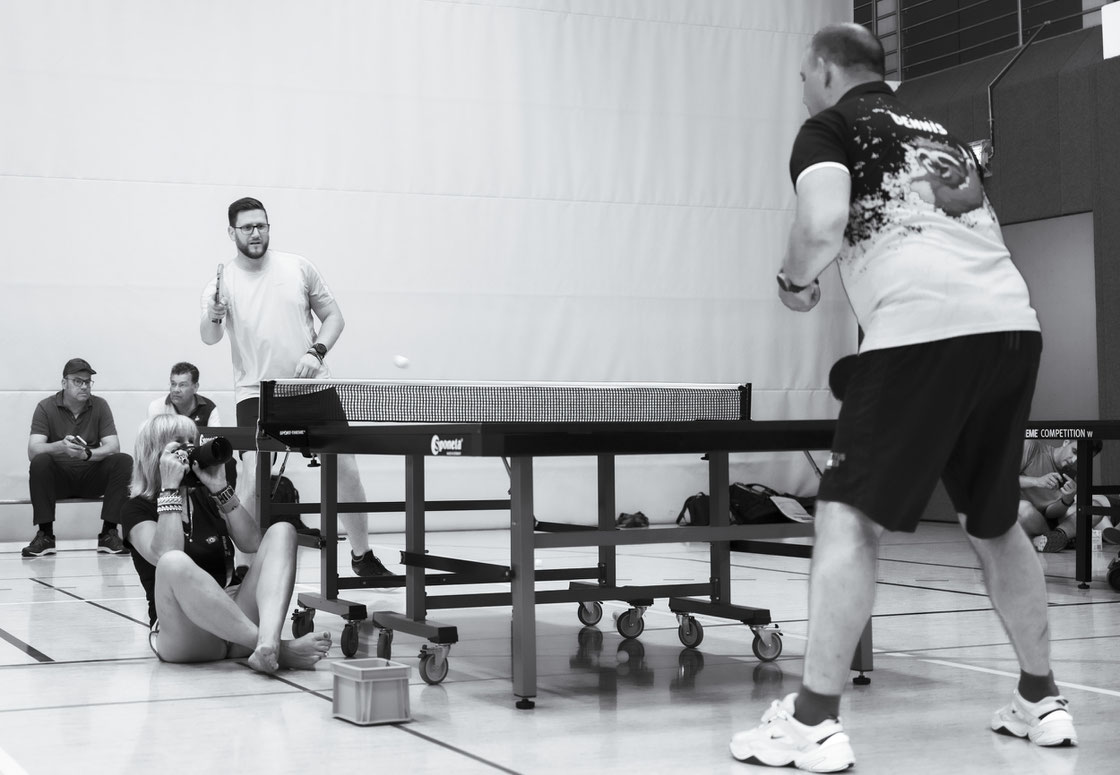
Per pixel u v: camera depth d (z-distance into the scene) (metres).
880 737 2.64
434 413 4.03
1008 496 2.45
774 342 10.27
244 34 8.71
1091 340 8.80
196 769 2.36
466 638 4.18
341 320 5.59
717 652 3.84
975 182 2.45
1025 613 2.55
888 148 2.37
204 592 3.40
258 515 4.29
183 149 8.54
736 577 6.02
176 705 2.99
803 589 5.48
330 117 8.93
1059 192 8.91
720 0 10.12
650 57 9.88
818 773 2.33
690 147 9.99
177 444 3.58
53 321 8.20
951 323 2.29
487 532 9.20
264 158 8.75
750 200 10.19
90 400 7.71
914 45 10.37
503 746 2.56
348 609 3.70
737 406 4.41
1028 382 2.39
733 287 10.13
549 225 9.55
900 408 2.29
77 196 8.28
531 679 2.97
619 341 9.75
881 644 3.93
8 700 3.05
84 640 4.04
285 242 8.80
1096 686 3.19
